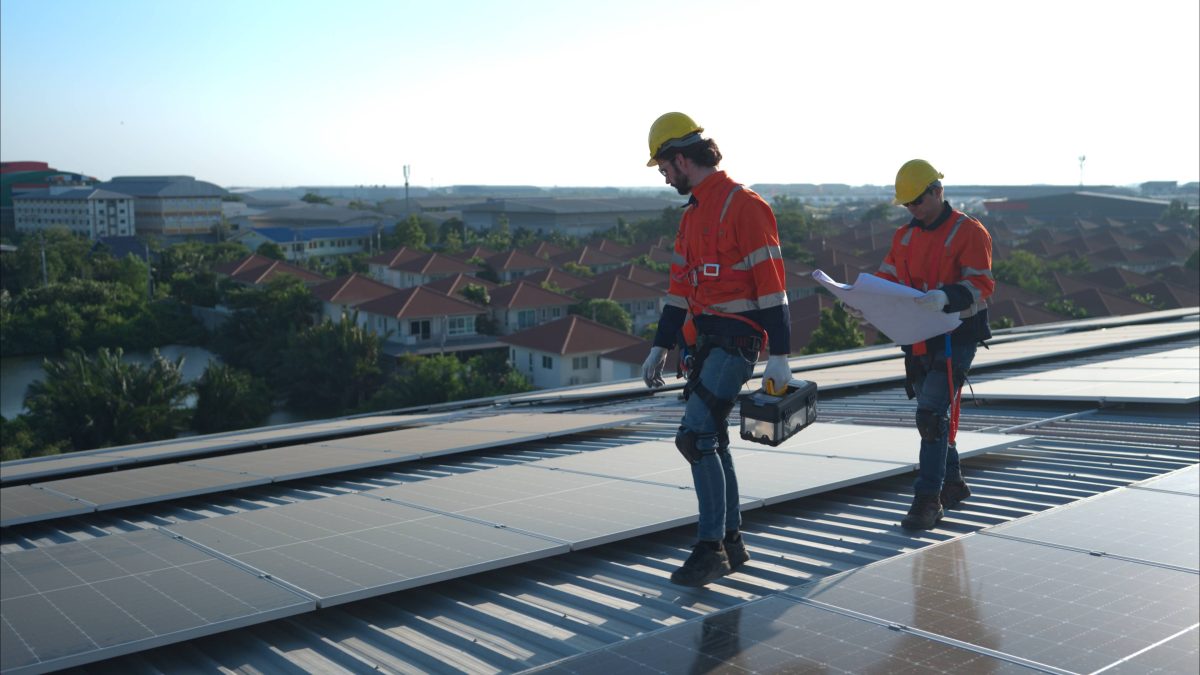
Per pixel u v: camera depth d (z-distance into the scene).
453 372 47.03
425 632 4.29
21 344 75.06
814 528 5.66
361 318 69.12
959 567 4.29
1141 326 21.88
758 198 4.30
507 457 9.46
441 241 148.38
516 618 4.38
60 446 38.94
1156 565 4.22
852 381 13.02
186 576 4.56
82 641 3.72
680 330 4.66
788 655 3.29
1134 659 3.17
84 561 4.99
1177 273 93.69
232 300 74.75
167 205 178.00
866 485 6.62
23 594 4.38
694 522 5.16
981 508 6.04
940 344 5.45
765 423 4.23
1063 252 113.81
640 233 146.38
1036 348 16.52
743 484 5.91
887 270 5.80
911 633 3.46
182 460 11.94
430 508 5.77
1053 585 3.99
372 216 191.75
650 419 11.64
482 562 4.46
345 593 4.13
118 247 125.19
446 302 66.38
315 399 55.25
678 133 4.38
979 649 3.29
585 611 4.43
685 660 3.29
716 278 4.37
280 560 4.75
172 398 43.88
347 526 5.45
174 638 3.77
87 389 40.38
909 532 5.46
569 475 6.68
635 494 5.80
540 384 56.25
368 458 8.92
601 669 3.26
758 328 4.41
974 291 5.29
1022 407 10.40
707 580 4.58
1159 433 8.46
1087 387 10.14
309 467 8.62
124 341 77.38
